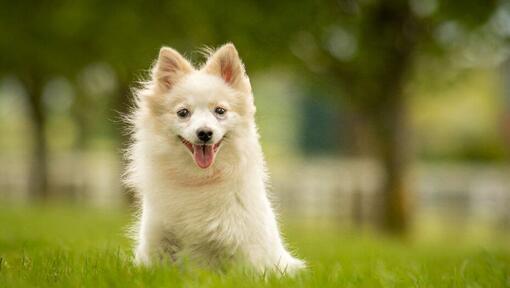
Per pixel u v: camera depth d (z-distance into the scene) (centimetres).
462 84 1955
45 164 2811
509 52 1741
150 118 666
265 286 557
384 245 1365
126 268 603
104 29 1791
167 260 631
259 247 642
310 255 1016
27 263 679
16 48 2125
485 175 3083
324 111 5022
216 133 629
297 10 1523
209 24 1538
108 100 2658
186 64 678
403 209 1808
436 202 2598
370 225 2091
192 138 627
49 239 966
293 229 1778
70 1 1758
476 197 2527
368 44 1652
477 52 1750
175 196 638
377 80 1742
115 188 2962
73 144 4459
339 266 727
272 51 1616
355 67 1712
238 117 660
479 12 1520
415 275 693
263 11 1515
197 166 635
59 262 671
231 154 645
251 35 1552
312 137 5053
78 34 1920
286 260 697
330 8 1573
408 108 1809
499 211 2473
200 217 634
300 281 576
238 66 675
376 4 1619
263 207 655
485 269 749
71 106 3206
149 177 654
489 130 4616
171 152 646
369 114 1806
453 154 4338
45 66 2284
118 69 1966
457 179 2892
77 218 1650
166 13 1658
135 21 1678
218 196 634
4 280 576
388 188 1806
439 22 1625
